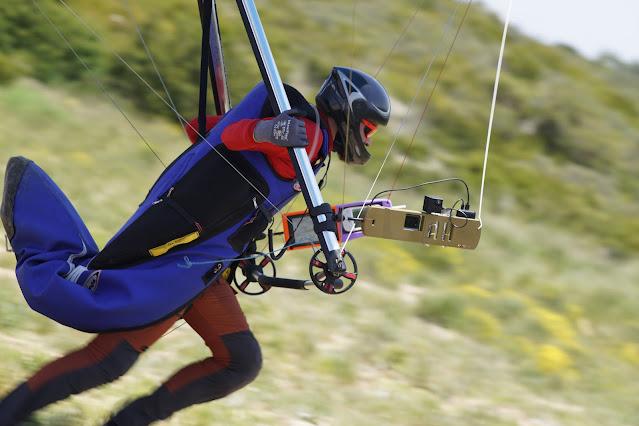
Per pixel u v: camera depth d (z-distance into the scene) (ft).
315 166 42.93
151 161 128.47
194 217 40.86
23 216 41.86
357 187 161.89
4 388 50.80
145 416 43.27
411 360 81.15
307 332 79.41
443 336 93.30
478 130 240.94
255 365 43.62
